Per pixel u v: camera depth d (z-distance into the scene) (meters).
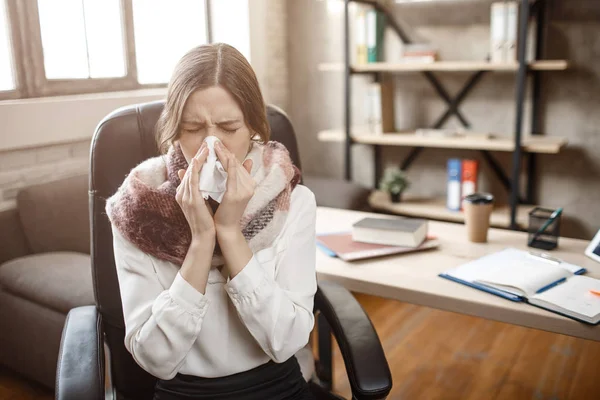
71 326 1.10
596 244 1.46
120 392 1.26
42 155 2.31
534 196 3.22
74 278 1.86
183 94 0.93
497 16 2.87
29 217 2.11
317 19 3.64
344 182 3.10
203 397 1.02
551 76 3.05
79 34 2.52
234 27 3.36
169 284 1.02
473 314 1.19
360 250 1.50
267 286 0.97
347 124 3.27
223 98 0.93
